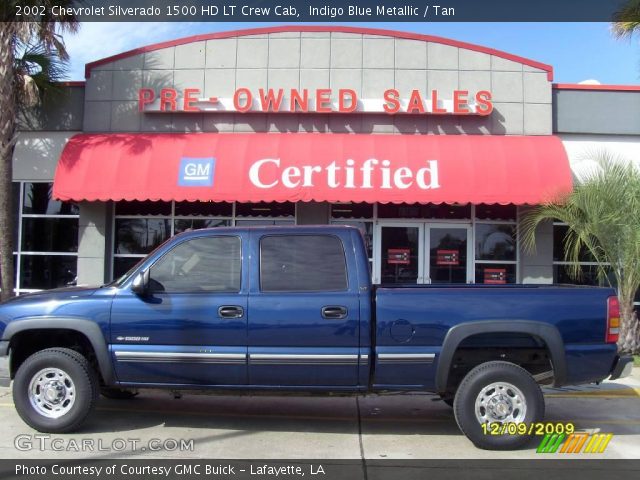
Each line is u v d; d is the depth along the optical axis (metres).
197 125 12.67
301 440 5.93
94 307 5.80
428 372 5.66
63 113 12.98
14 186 13.08
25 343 6.27
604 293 5.81
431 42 12.63
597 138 12.75
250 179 11.42
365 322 5.64
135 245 12.88
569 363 5.66
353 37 12.66
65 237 13.03
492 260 12.62
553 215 10.93
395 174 11.40
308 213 12.48
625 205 9.89
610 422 6.79
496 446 5.61
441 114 12.41
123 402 7.37
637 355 10.10
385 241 12.67
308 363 5.65
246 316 5.67
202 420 6.59
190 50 12.79
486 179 11.37
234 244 5.92
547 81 12.59
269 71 12.66
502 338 5.88
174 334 5.72
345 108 12.35
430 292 5.73
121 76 12.85
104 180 11.66
